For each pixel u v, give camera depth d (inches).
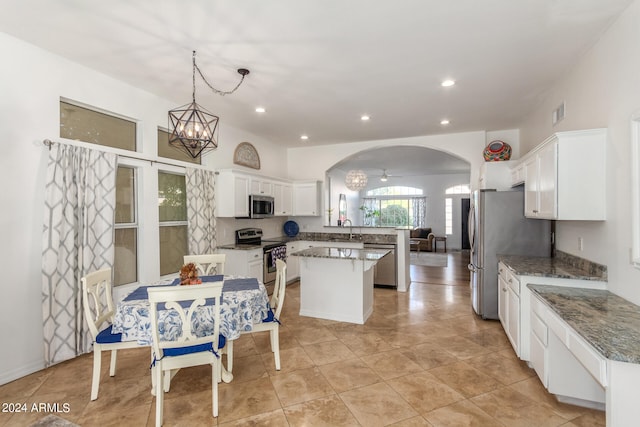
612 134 92.3
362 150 248.8
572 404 87.4
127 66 120.1
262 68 121.6
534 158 122.7
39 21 91.8
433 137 227.6
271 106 164.4
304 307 164.2
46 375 103.9
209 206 179.9
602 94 98.1
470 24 93.4
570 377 86.7
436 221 472.1
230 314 91.7
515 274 112.0
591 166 96.9
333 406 87.1
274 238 251.8
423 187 479.5
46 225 106.9
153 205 148.1
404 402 88.8
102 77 126.2
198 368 108.7
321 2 83.4
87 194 117.8
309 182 254.8
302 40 102.1
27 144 104.0
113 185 126.3
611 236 92.7
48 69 109.0
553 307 80.0
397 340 132.1
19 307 102.3
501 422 80.4
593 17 89.5
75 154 114.6
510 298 122.0
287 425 79.3
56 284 109.2
